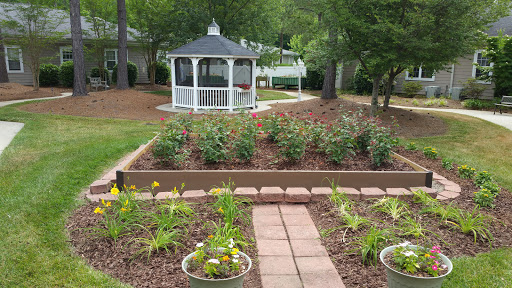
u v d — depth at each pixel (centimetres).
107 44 2066
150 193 439
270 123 666
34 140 747
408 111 1185
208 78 1413
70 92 1880
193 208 404
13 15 1995
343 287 279
